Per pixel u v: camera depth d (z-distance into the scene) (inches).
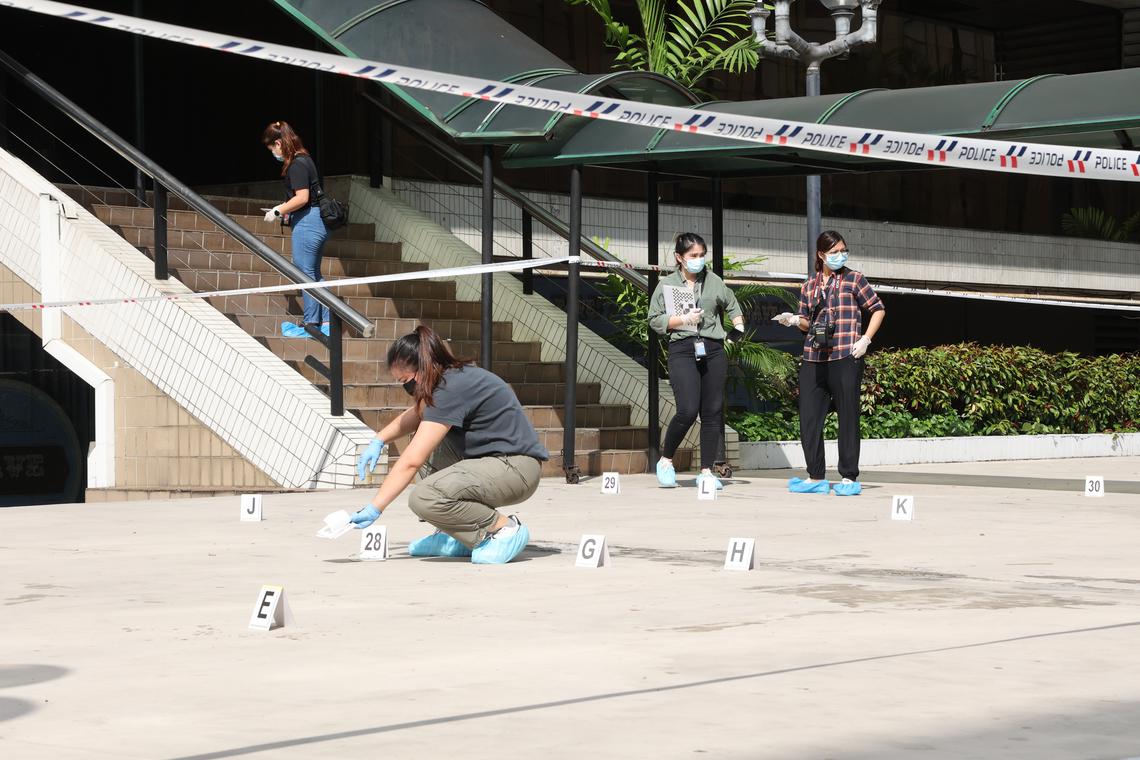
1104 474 566.3
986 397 716.0
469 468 275.9
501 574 262.5
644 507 398.6
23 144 773.9
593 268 595.5
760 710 149.6
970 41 922.1
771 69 823.1
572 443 482.0
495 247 685.9
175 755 133.7
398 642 193.0
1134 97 402.9
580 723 144.5
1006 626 202.8
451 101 480.4
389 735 140.5
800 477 533.0
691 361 455.2
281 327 541.0
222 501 421.1
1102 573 261.7
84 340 526.3
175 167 751.7
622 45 678.5
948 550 298.8
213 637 197.8
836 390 448.1
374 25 514.3
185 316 498.3
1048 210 946.1
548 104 226.2
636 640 193.0
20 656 184.4
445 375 277.6
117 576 261.6
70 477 684.7
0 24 796.0
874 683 162.9
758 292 652.7
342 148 679.7
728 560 269.4
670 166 537.6
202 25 741.9
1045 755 130.6
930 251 859.4
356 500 416.5
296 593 239.3
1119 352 1002.7
